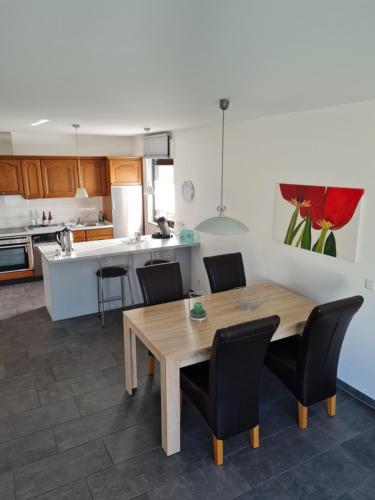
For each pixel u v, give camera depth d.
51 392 3.27
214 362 2.25
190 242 5.32
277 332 2.88
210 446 2.65
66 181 6.54
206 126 4.81
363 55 1.72
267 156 3.86
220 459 2.47
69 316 4.84
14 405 3.09
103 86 2.47
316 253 3.41
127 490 2.29
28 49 1.67
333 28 1.39
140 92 2.64
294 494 2.26
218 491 2.28
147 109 3.44
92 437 2.73
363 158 2.88
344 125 2.99
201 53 1.71
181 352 2.50
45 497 2.24
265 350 2.37
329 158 3.16
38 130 5.63
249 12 1.25
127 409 3.05
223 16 1.28
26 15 1.29
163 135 5.82
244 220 4.33
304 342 2.63
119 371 3.61
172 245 5.17
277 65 1.90
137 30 1.43
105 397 3.21
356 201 2.96
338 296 3.25
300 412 2.81
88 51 1.70
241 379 2.37
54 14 1.28
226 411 2.39
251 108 3.26
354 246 3.02
